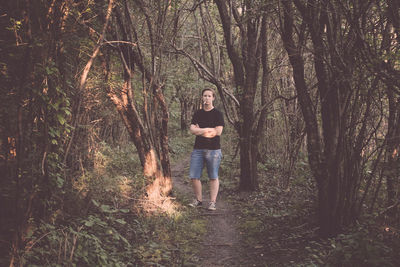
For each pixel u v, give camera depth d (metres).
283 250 3.74
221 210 5.54
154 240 3.96
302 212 4.79
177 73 11.63
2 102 2.60
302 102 4.02
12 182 2.58
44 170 2.81
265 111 6.89
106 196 4.91
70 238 2.87
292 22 3.95
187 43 10.77
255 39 6.50
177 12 5.68
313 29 3.74
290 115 7.39
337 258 2.93
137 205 4.84
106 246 3.31
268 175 7.91
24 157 2.67
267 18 6.54
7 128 2.61
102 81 4.93
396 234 3.09
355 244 2.90
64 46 3.36
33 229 2.71
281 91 7.52
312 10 3.70
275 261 3.48
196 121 5.56
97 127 6.98
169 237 4.11
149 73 5.45
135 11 5.34
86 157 6.10
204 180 7.74
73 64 4.20
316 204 4.79
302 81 4.02
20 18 2.57
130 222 4.32
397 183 3.58
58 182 3.00
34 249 2.61
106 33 4.73
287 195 6.18
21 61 2.59
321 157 3.95
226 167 8.62
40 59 2.65
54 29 2.79
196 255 3.75
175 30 5.85
